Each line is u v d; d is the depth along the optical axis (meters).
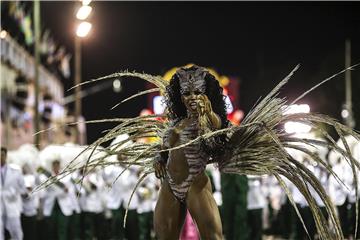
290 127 8.11
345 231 19.25
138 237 20.25
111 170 20.11
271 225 22.44
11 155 21.14
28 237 19.36
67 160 20.06
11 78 46.22
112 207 20.16
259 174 7.91
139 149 8.38
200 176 7.70
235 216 18.45
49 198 19.62
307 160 18.80
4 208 18.25
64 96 76.94
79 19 23.80
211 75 7.78
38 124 28.91
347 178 19.12
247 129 7.72
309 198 7.91
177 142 7.76
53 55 56.91
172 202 7.78
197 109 7.52
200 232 7.56
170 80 7.96
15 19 36.81
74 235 20.05
